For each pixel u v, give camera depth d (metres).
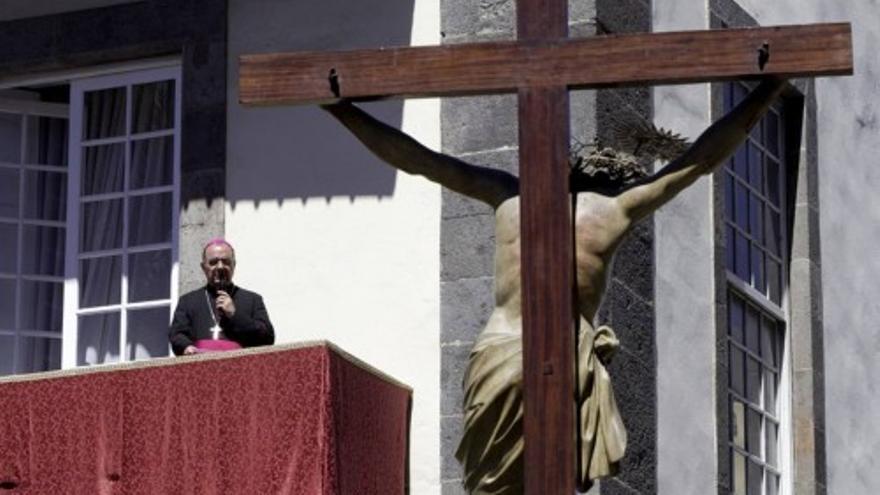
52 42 35.09
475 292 31.73
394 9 32.97
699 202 35.16
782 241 38.25
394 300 32.12
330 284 32.47
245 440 28.67
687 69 24.02
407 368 31.86
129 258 34.34
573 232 24.27
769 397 37.44
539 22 24.27
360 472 29.23
